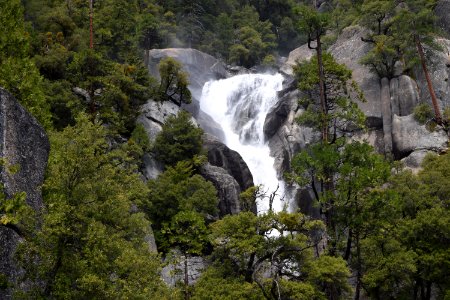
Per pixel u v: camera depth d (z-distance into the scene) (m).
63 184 18.62
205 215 38.16
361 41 61.09
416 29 52.25
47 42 47.78
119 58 58.09
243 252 26.31
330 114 31.72
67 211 17.36
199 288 25.64
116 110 42.81
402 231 31.19
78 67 42.31
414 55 54.34
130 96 44.97
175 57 69.12
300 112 55.91
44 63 43.06
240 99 67.38
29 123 21.09
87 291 17.12
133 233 24.39
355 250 31.98
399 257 29.36
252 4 103.06
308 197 47.88
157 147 43.62
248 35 89.62
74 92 42.38
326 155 28.61
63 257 17.20
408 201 33.09
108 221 20.45
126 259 18.78
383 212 28.11
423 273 30.78
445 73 54.25
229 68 80.88
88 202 18.53
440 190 33.44
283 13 103.44
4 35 27.89
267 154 56.16
